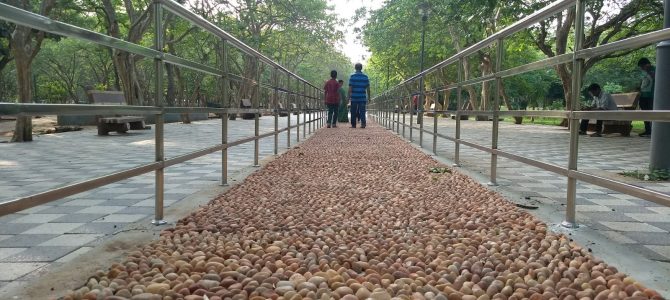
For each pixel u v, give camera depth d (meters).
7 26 10.95
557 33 16.22
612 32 16.47
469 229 3.48
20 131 10.97
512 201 4.41
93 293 2.20
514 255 2.80
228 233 3.34
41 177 5.91
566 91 17.22
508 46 20.23
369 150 9.01
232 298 2.18
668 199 2.44
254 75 6.87
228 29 23.17
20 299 2.23
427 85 29.91
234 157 7.92
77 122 16.66
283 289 2.26
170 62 3.66
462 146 10.24
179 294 2.19
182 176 5.93
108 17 15.94
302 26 30.14
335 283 2.33
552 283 2.35
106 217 3.85
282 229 3.43
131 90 16.52
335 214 3.85
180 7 3.61
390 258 2.75
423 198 4.54
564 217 3.82
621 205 4.32
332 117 16.94
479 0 12.17
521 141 11.95
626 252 2.91
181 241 3.12
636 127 20.08
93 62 36.38
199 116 23.98
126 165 7.01
